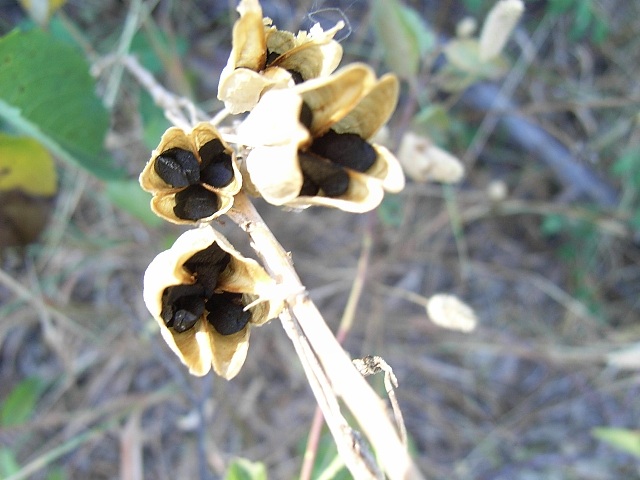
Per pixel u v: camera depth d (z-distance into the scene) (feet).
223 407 0.66
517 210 0.79
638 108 0.78
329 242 0.76
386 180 0.24
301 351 0.24
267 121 0.22
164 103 0.43
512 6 0.46
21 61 0.43
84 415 0.60
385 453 0.21
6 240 0.57
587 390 0.79
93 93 0.49
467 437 0.77
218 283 0.24
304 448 0.66
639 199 0.79
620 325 0.81
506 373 0.81
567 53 0.83
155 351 0.58
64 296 0.66
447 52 0.58
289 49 0.26
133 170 0.67
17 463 0.66
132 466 0.58
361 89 0.23
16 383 0.70
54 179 0.55
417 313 0.79
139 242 0.68
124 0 0.72
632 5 0.82
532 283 0.82
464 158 0.76
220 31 0.74
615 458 0.78
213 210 0.25
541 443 0.79
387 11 0.54
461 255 0.71
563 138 0.75
